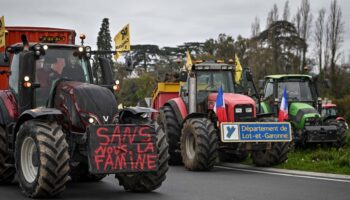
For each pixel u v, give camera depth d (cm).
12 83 1127
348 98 4153
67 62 1097
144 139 948
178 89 1945
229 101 1494
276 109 1891
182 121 1611
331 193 1024
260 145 1459
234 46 4178
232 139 1425
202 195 1005
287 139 1457
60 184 929
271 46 4494
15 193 1026
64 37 1689
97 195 1007
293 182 1183
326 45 4969
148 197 984
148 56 5262
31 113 937
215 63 1673
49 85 1070
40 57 1078
